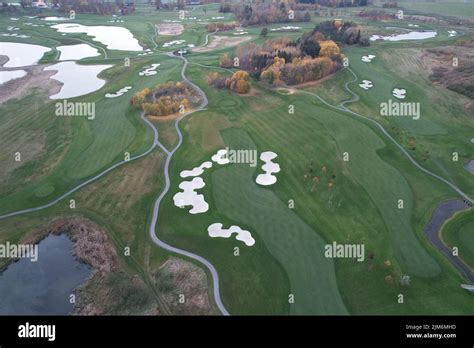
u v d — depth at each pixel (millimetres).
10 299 44000
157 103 87750
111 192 61625
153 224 54719
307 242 50656
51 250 51031
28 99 98375
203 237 52125
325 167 66062
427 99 93875
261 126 81062
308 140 75062
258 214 55938
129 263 48188
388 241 50594
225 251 49688
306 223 53938
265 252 49250
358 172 64875
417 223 53875
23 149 74688
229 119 84312
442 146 73188
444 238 51250
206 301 42844
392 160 68438
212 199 59344
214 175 65125
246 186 62094
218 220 55094
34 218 56438
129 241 51719
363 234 51781
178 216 56125
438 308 41656
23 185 64000
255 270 46719
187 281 45344
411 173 64875
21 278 46719
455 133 78000
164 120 84562
